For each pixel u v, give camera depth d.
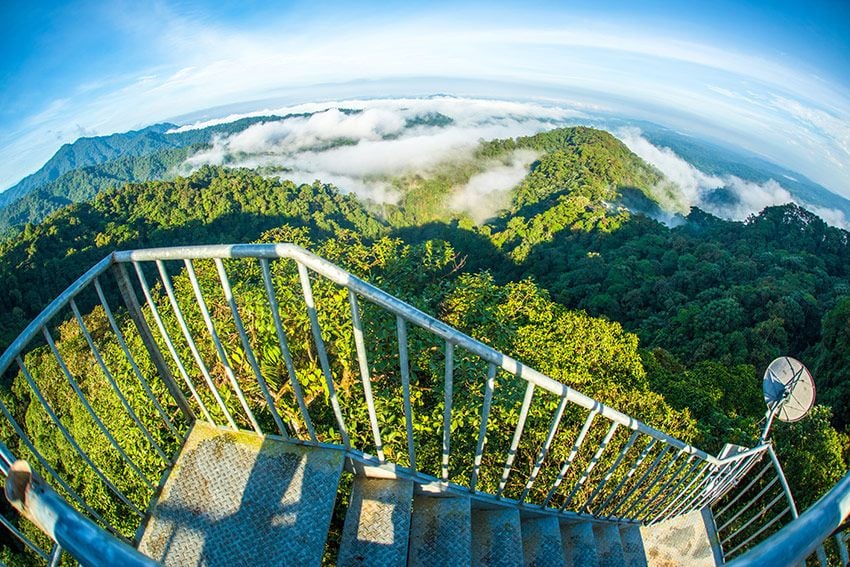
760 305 38.81
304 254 1.78
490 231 96.62
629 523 3.90
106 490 10.21
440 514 2.43
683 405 14.82
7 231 91.62
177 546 2.07
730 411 15.55
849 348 26.70
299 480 2.27
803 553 0.83
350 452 2.38
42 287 61.56
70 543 0.80
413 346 6.52
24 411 21.61
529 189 140.12
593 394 10.25
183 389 5.80
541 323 13.84
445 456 2.32
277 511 2.17
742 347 32.28
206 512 2.18
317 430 5.95
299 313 5.42
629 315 46.88
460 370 6.81
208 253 1.93
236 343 5.66
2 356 1.83
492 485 7.89
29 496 0.89
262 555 2.03
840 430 23.91
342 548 2.16
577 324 14.47
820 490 11.24
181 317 2.22
